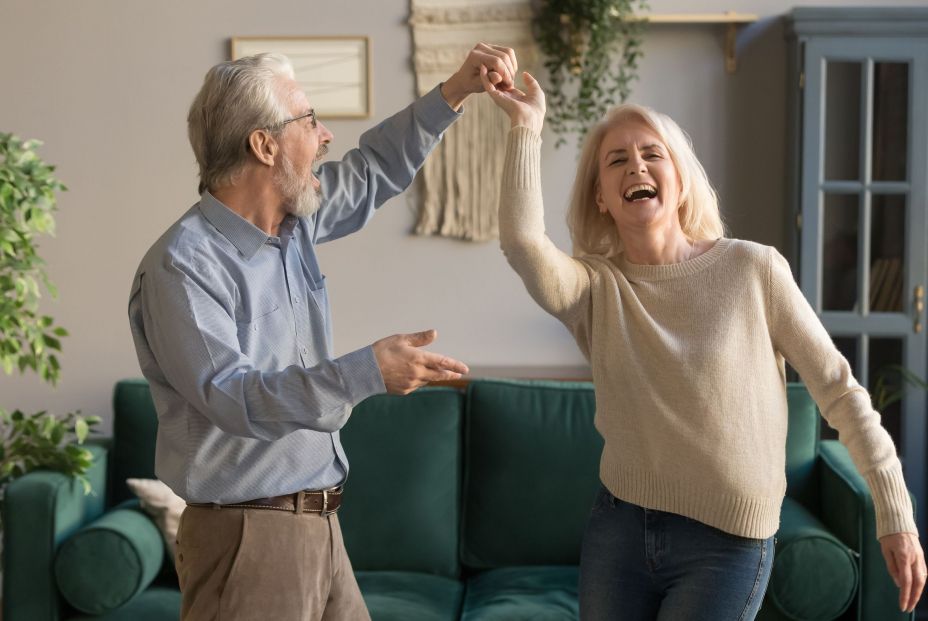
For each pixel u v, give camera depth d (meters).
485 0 3.74
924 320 3.58
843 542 2.91
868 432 1.84
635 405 1.87
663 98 3.80
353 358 1.63
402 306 3.88
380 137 2.22
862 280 3.59
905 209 3.57
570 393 3.30
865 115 3.54
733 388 1.82
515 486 3.23
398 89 3.81
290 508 1.87
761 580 1.83
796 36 3.58
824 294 3.62
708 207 1.99
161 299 1.75
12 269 2.88
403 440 3.27
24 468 3.21
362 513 3.22
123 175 3.85
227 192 1.90
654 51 3.79
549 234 3.83
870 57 3.53
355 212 2.20
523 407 3.28
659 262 1.94
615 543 1.90
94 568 2.82
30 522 2.87
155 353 1.80
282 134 1.88
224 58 3.81
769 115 3.78
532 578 3.07
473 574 3.29
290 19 3.80
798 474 3.23
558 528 3.21
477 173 3.81
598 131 2.00
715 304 1.86
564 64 3.76
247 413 1.66
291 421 1.66
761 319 1.86
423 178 3.83
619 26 3.67
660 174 1.90
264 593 1.82
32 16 3.80
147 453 3.33
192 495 1.83
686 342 1.84
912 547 1.82
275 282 1.91
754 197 3.80
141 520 3.00
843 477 2.96
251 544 1.82
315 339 1.99
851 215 3.59
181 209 3.86
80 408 3.87
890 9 3.50
